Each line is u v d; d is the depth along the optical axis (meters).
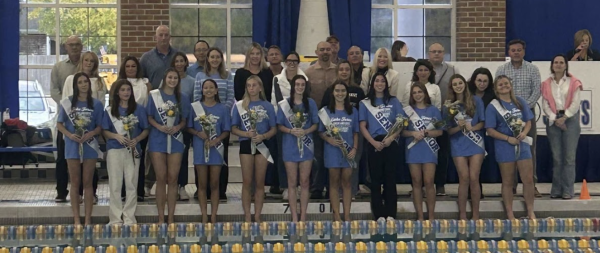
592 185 11.67
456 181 11.45
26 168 12.25
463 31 12.61
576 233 9.10
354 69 10.18
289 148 9.31
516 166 10.21
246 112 9.27
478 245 8.30
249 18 12.66
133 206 9.25
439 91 9.87
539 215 9.98
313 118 9.38
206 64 9.65
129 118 9.09
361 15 12.44
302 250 8.12
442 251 8.12
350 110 9.41
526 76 10.04
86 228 8.97
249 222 9.28
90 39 12.66
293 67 9.60
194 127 9.33
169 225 9.05
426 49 12.84
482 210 9.88
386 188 9.45
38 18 12.58
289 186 9.36
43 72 12.59
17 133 12.18
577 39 11.43
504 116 9.47
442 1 12.85
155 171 9.25
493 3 12.60
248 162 9.28
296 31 12.27
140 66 9.72
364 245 8.19
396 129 9.34
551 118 10.13
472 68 10.71
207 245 8.26
